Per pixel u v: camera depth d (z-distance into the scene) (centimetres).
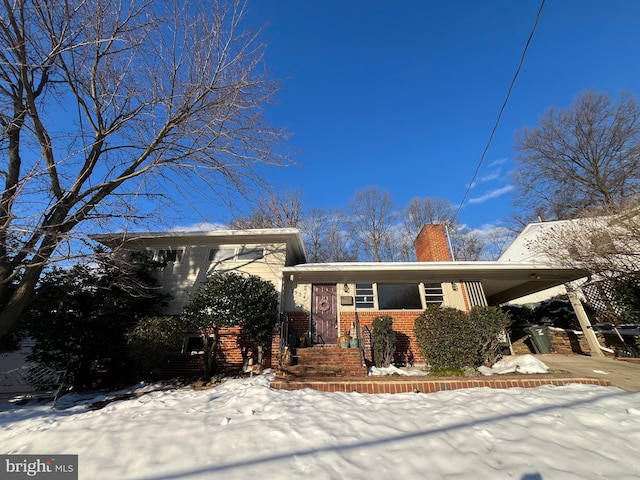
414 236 3055
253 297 872
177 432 403
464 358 711
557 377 582
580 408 424
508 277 1088
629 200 893
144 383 838
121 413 507
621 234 827
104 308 818
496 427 376
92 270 827
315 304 1071
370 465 308
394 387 565
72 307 829
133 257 1007
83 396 752
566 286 1114
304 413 445
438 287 1062
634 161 2005
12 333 789
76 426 450
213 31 814
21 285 655
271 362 902
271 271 1064
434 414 430
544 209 2486
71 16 708
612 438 341
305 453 332
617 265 854
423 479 283
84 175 678
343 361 841
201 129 823
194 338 1009
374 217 3081
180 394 652
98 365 884
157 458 339
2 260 635
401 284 1083
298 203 2542
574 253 917
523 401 463
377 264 1024
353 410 457
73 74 748
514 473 284
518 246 2066
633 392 501
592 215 936
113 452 360
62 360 792
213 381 788
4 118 656
